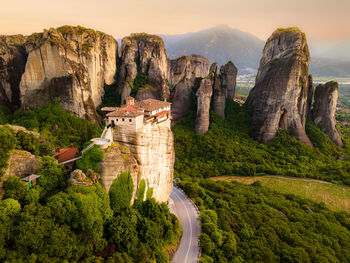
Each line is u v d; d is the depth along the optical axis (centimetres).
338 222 7944
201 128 13012
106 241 4425
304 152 12244
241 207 7844
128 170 5003
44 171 4381
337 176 10612
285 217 7781
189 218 6644
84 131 9188
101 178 4688
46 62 10606
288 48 13138
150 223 5012
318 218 7750
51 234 3569
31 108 10794
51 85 10781
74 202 4038
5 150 4175
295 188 9862
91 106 11712
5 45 12581
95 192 4406
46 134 8338
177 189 8350
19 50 13025
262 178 10675
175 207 7175
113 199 4775
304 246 6344
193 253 5391
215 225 6303
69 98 10794
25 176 4319
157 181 6244
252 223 7094
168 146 6550
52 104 10675
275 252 6169
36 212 3650
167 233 5359
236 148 12450
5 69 12088
